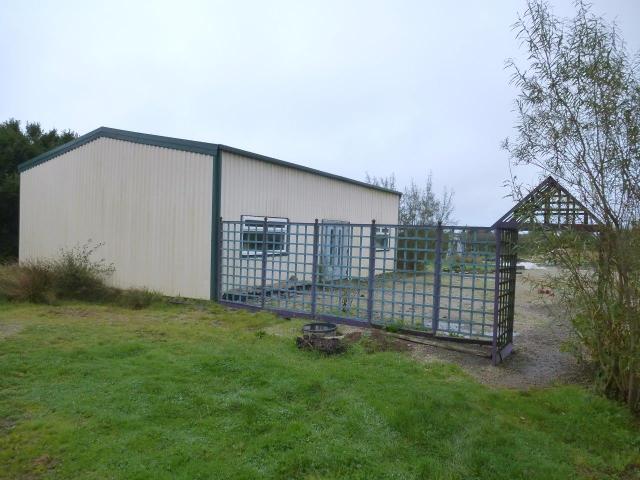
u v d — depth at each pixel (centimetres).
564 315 588
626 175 442
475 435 393
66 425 399
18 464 342
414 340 720
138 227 1149
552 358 664
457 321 702
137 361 578
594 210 468
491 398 487
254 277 991
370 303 798
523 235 568
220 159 1043
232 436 385
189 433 390
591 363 562
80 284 1084
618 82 441
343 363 591
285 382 503
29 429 394
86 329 758
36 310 927
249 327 808
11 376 521
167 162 1103
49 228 1370
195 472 329
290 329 781
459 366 612
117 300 1040
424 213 3238
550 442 400
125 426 398
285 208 1299
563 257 492
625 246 446
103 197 1218
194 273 1062
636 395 476
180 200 1083
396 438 390
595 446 404
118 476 324
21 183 1474
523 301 1219
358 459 352
